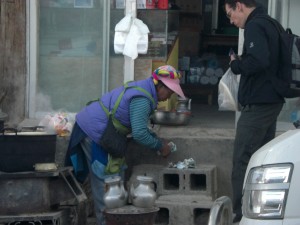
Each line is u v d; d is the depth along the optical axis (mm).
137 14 8008
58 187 6688
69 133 7449
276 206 4648
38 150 6559
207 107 9727
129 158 7410
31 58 7922
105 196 6262
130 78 7852
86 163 6945
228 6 6727
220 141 7359
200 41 10930
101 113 6715
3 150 6516
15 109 7875
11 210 6535
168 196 7078
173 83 6688
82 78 7977
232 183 6789
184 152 7391
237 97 6816
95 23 7930
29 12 7879
